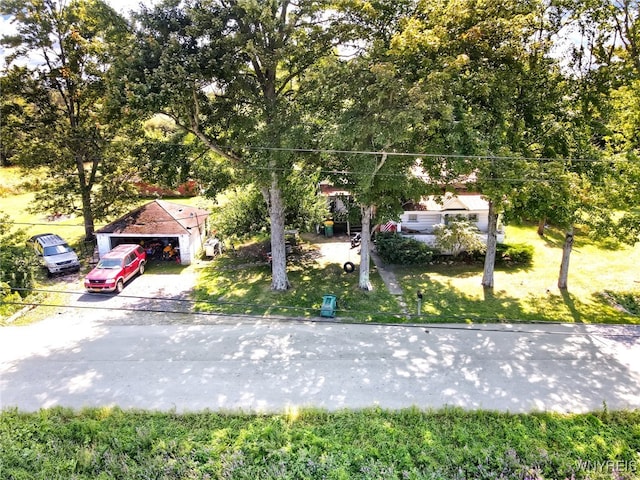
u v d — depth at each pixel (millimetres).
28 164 25062
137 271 22797
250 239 28531
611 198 15820
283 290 20594
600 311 18109
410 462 10133
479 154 14203
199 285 21578
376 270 23109
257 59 17484
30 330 17156
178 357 15141
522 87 16766
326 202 27750
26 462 10305
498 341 15938
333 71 16297
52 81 24953
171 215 25250
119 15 15781
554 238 27391
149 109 15516
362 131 14859
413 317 17703
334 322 17531
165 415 11969
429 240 25328
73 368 14547
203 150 20328
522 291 20172
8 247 21516
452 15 14898
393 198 17984
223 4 16453
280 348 15648
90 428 11250
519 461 10141
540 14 16016
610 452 10367
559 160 15305
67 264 22844
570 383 13430
